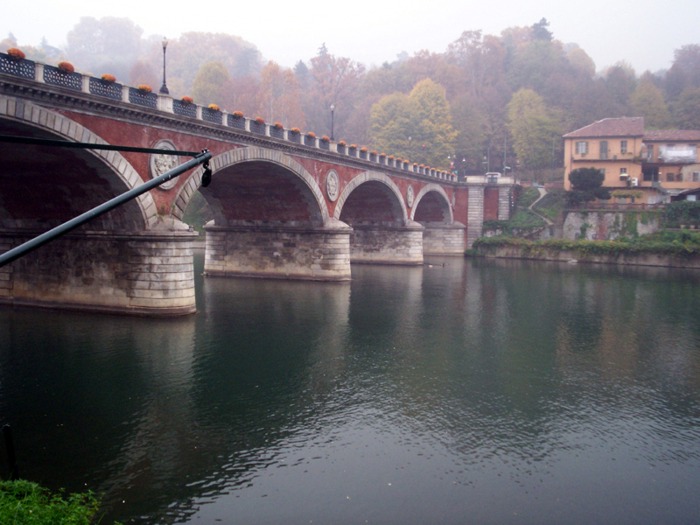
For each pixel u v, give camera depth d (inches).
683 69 5693.9
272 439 667.4
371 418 734.5
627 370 956.0
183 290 1226.6
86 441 649.6
